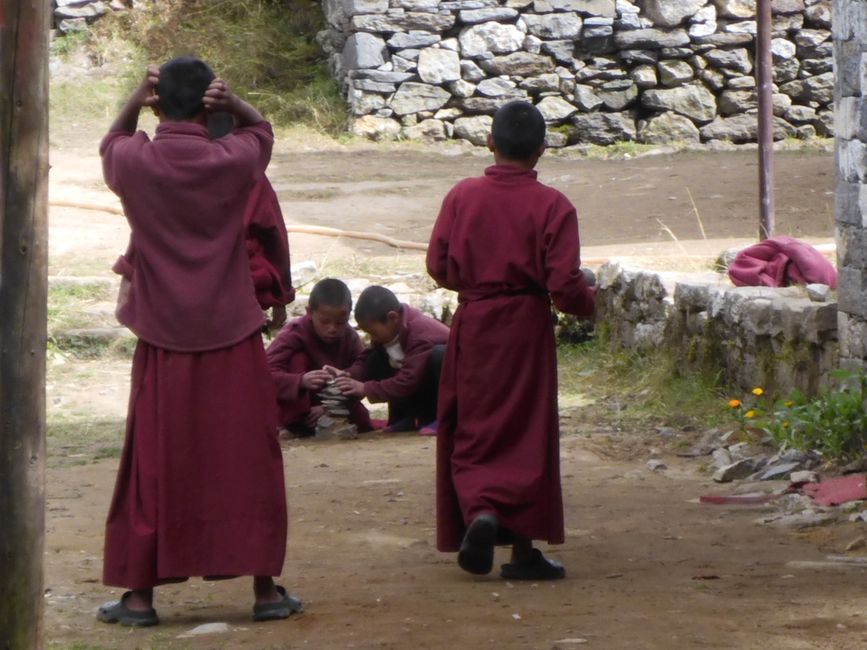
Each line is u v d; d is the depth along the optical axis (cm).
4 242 1053
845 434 2123
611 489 2105
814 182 4469
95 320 3378
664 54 5284
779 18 5272
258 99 5441
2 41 1038
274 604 1402
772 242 2872
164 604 1513
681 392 2733
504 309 1549
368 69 5225
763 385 2522
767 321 2511
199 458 1352
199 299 1344
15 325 1061
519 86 5281
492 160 5075
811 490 1983
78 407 2909
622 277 3142
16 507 1067
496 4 5231
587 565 1644
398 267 3644
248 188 1376
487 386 1552
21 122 1047
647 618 1348
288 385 2612
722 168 4797
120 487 1380
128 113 1394
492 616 1373
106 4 5747
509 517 1532
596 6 5247
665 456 2339
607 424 2620
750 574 1558
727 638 1266
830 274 2817
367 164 4912
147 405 1359
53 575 1633
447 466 1598
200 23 5744
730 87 5291
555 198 1544
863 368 2217
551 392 1566
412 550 1756
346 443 2573
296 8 5828
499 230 1548
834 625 1308
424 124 5259
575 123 5309
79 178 4544
